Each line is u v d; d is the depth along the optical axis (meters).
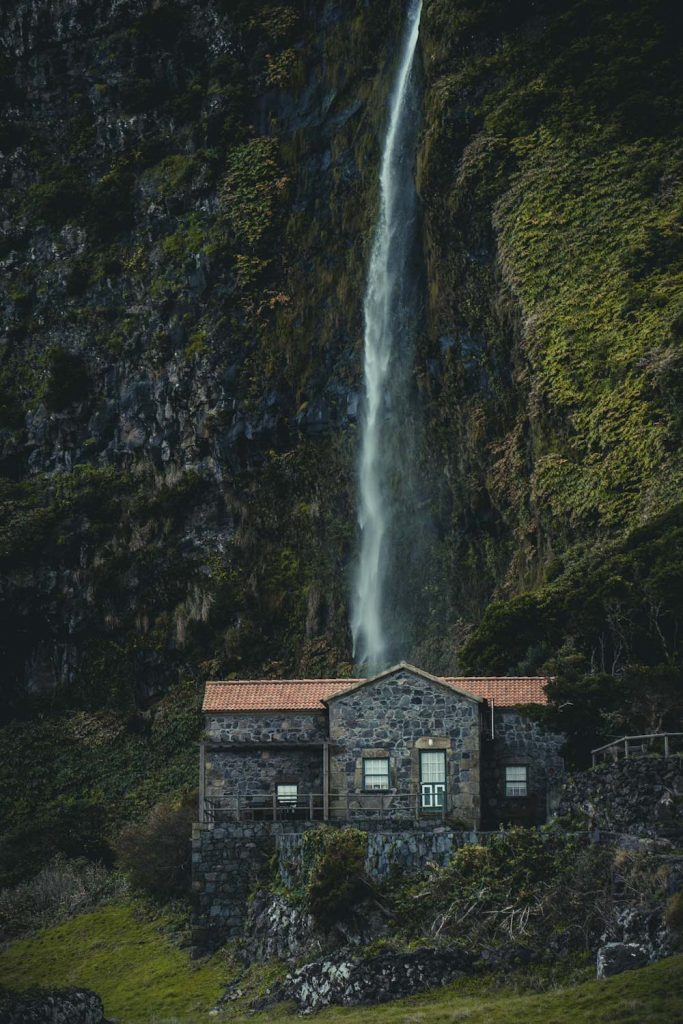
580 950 64.50
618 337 113.94
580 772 74.75
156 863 91.38
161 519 136.88
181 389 140.62
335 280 138.88
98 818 113.62
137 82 154.25
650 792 68.81
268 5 152.25
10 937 92.00
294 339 138.50
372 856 72.44
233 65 151.12
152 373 142.62
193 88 152.00
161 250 146.50
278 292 141.12
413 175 136.25
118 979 79.62
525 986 63.41
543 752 81.50
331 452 134.00
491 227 126.19
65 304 148.25
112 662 132.12
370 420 132.75
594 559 97.12
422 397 129.00
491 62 133.00
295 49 149.50
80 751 124.44
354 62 145.50
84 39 157.38
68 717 129.38
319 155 144.25
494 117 129.50
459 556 121.56
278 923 75.12
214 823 80.75
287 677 126.56
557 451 112.56
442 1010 60.97
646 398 108.75
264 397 137.50
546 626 93.06
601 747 77.56
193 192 147.00
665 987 56.81
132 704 129.50
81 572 135.38
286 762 82.75
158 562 134.75
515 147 127.81
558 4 135.88
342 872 71.62
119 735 126.19
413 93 138.50
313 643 126.88
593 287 117.94
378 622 125.31
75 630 133.62
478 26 135.50
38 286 149.88
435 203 130.62
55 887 98.12
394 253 135.88
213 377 139.62
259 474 135.88
